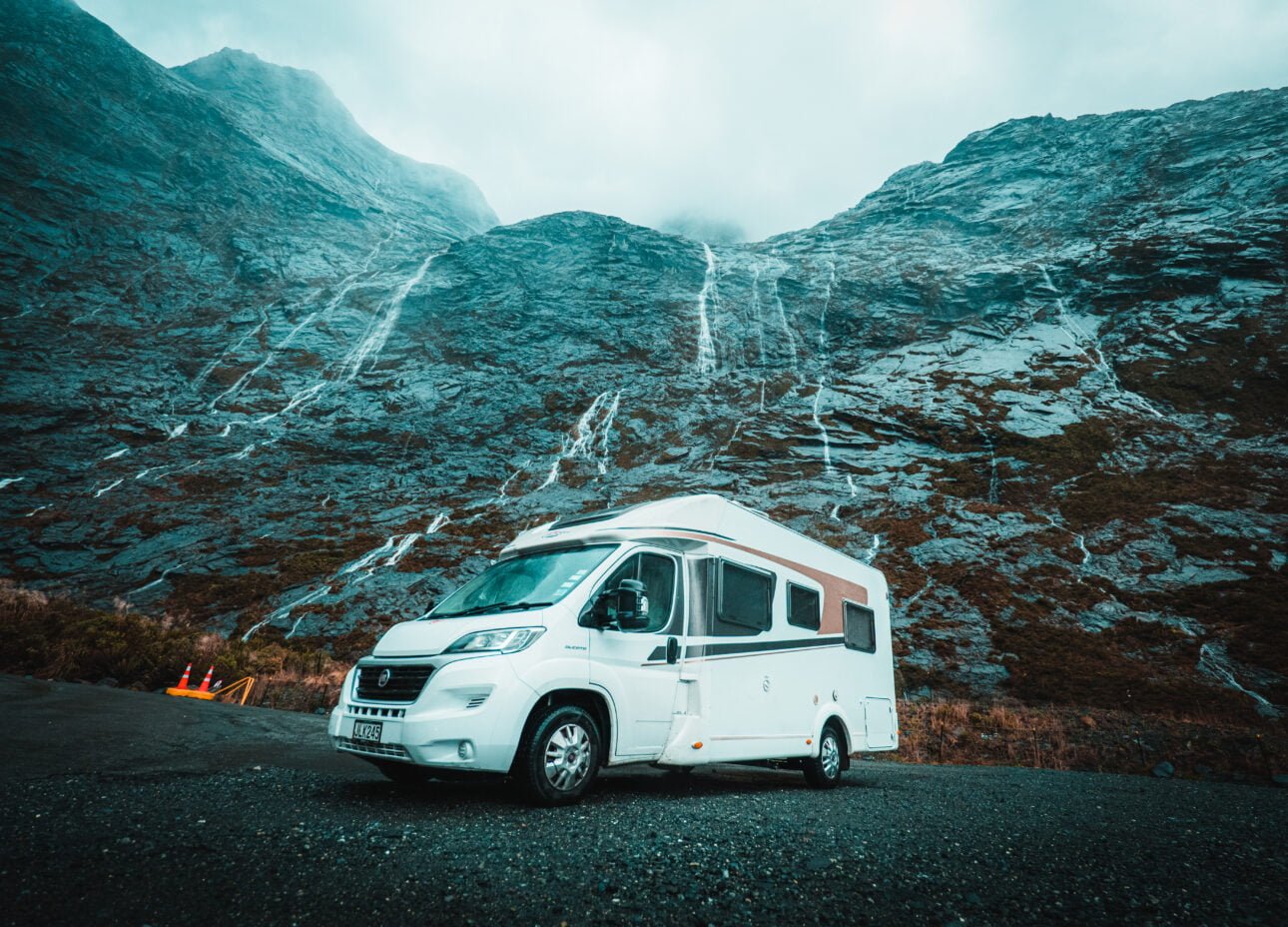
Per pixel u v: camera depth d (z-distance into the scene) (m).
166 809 4.52
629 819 5.00
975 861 4.21
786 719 7.78
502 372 87.31
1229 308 73.25
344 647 30.09
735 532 7.88
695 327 98.00
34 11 162.25
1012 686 24.50
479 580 7.09
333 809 4.89
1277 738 15.68
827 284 107.62
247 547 44.06
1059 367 70.25
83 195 121.44
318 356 90.00
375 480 60.25
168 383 78.00
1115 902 3.54
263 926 2.70
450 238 167.00
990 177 140.88
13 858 3.28
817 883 3.62
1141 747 15.18
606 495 53.84
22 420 63.16
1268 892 3.93
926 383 70.94
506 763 5.17
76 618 17.44
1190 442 52.66
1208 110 131.88
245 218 135.62
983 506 44.75
